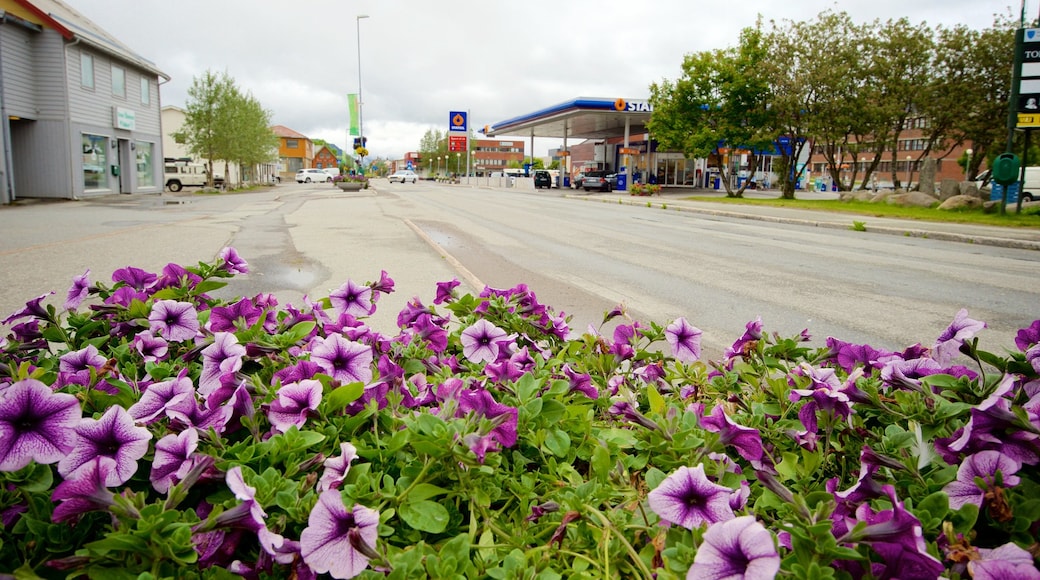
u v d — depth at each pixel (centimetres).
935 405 186
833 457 196
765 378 240
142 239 1180
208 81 4062
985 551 121
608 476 170
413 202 2867
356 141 4928
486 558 142
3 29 2320
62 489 124
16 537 144
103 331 268
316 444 172
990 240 1385
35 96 2520
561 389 198
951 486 146
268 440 166
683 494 139
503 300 296
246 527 131
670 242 1374
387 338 240
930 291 828
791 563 130
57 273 792
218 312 251
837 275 948
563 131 5866
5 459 128
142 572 125
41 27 2475
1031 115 1834
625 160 4656
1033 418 145
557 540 144
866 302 754
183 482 135
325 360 193
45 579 130
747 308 712
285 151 12219
